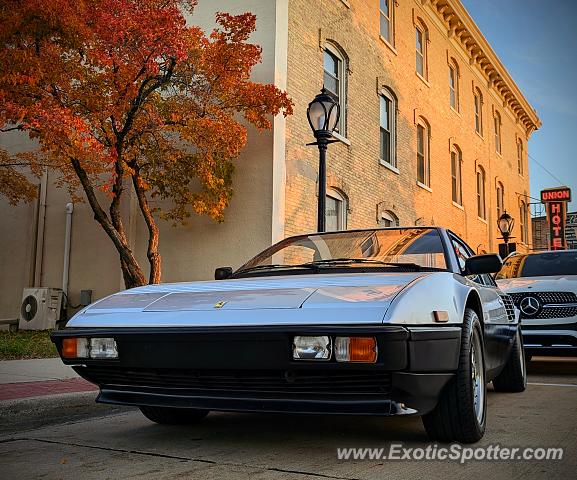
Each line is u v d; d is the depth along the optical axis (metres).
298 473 3.17
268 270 4.63
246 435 4.14
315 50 13.52
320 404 3.24
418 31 20.27
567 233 41.62
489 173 26.61
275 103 10.34
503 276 8.75
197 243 12.12
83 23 8.60
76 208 14.00
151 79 9.79
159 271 10.84
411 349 3.11
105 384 3.82
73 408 5.33
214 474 3.18
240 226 11.77
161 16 8.77
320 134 9.64
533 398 5.85
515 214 30.69
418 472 3.19
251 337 3.22
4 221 15.05
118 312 3.83
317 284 3.73
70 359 3.73
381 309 3.19
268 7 12.14
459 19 22.05
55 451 3.81
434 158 20.41
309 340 3.14
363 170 15.34
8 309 14.61
